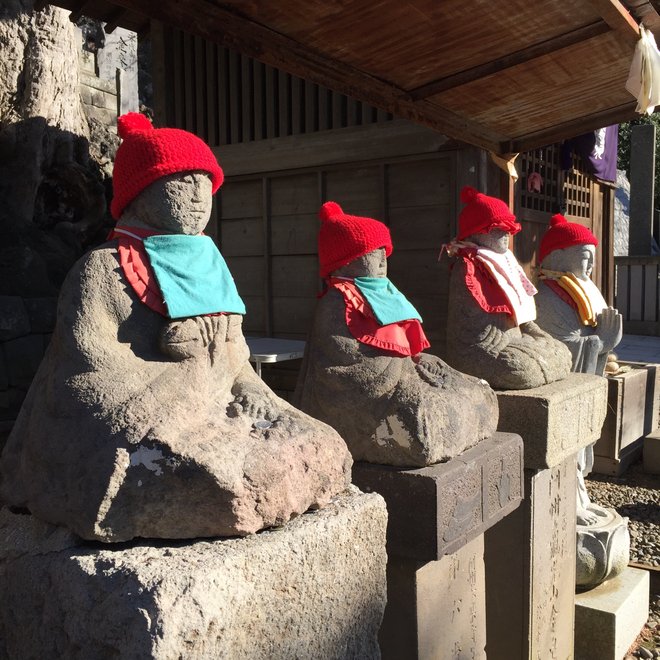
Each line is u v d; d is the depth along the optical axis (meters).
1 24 5.93
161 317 1.70
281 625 1.57
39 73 6.12
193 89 5.01
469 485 2.37
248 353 1.93
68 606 1.46
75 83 6.61
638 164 11.71
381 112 4.22
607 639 3.44
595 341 3.82
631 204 11.84
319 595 1.67
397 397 2.33
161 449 1.50
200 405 1.65
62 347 1.62
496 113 3.77
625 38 3.09
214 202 5.00
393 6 2.69
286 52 2.93
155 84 5.13
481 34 2.99
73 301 1.63
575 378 3.38
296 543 1.59
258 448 1.60
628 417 5.90
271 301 4.78
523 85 3.49
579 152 5.75
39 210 6.42
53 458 1.57
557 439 3.01
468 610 2.70
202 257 1.79
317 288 4.57
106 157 7.22
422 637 2.40
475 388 2.56
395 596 2.40
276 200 4.71
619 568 3.68
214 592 1.41
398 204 4.25
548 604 3.24
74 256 6.20
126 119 1.83
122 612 1.35
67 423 1.57
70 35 6.43
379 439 2.33
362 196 4.38
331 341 2.41
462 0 2.70
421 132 4.07
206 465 1.49
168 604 1.34
